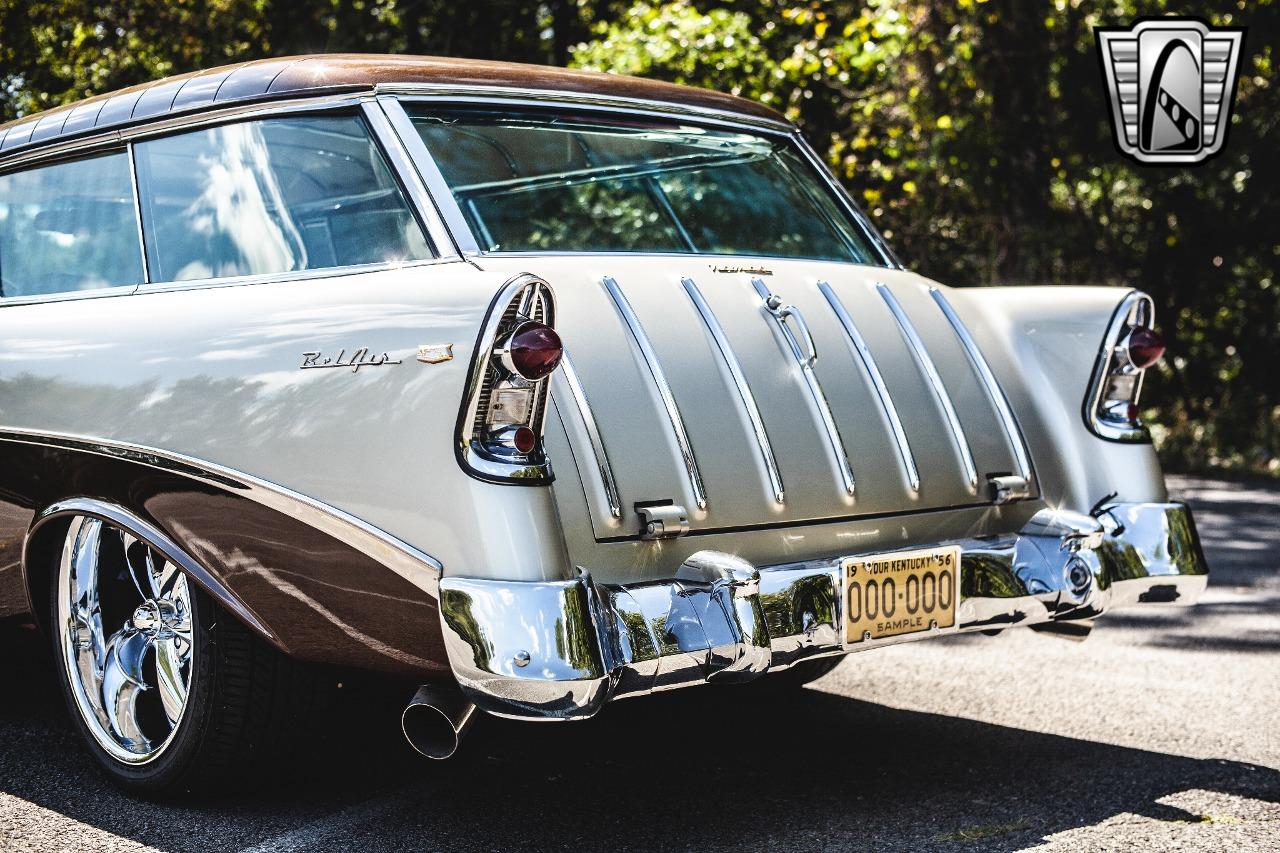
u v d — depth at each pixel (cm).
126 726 315
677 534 270
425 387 253
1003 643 488
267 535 273
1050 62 1291
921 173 1242
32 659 442
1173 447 1296
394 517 255
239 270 307
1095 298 350
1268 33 1328
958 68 1201
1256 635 501
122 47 1337
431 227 286
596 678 239
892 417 311
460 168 305
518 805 306
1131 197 1515
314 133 307
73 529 322
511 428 248
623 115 350
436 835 286
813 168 390
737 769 335
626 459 268
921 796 313
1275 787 321
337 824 293
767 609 271
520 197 314
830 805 307
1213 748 354
